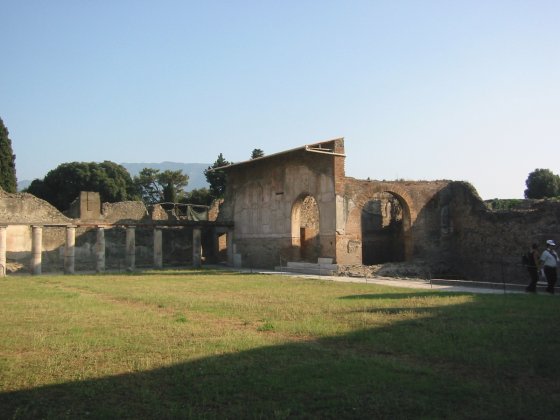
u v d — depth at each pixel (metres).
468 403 5.62
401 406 5.55
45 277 26.14
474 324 10.09
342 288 18.73
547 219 22.34
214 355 7.93
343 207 27.98
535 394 5.89
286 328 10.13
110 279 24.33
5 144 51.50
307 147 28.17
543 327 9.68
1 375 6.97
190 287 19.64
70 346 8.71
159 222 33.91
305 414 5.36
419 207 29.05
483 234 25.95
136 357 7.90
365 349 8.32
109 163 68.12
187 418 5.33
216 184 68.94
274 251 33.16
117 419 5.33
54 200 61.31
